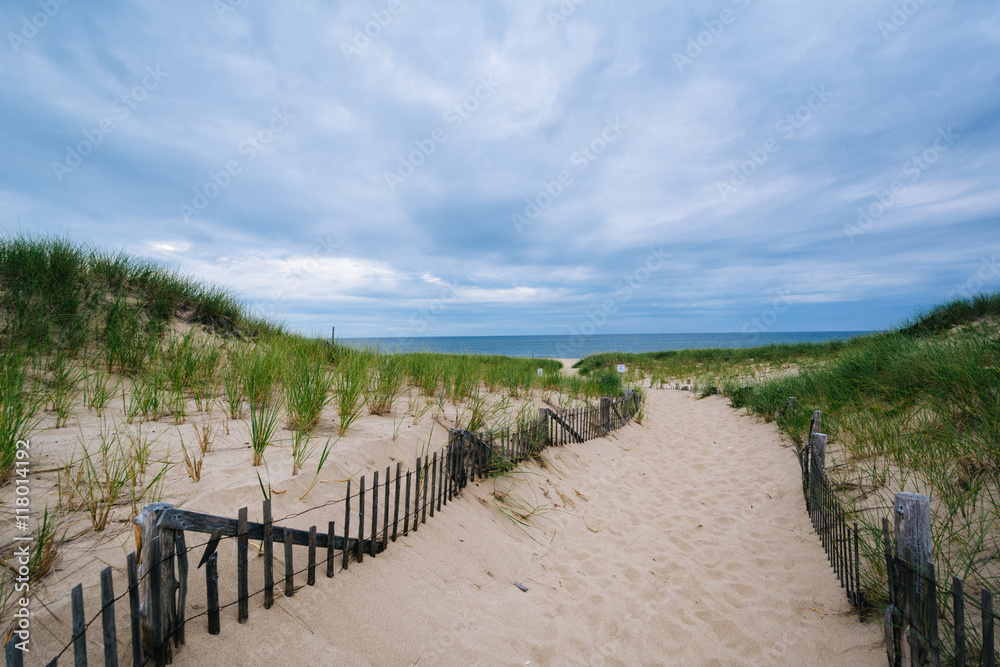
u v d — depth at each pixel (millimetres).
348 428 4699
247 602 2125
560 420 6879
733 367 18922
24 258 5777
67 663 1692
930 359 5902
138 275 7074
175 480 2982
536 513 4805
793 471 6258
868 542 3734
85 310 5738
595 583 3715
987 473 3809
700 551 4293
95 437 3473
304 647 2158
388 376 6145
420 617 2703
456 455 4488
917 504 2338
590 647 2908
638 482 6316
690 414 11641
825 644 2904
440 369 7520
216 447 3650
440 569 3254
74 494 2615
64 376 4344
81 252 6543
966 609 2785
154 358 5363
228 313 7820
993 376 4770
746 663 2822
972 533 3311
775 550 4250
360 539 2867
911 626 2342
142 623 1755
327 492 3348
